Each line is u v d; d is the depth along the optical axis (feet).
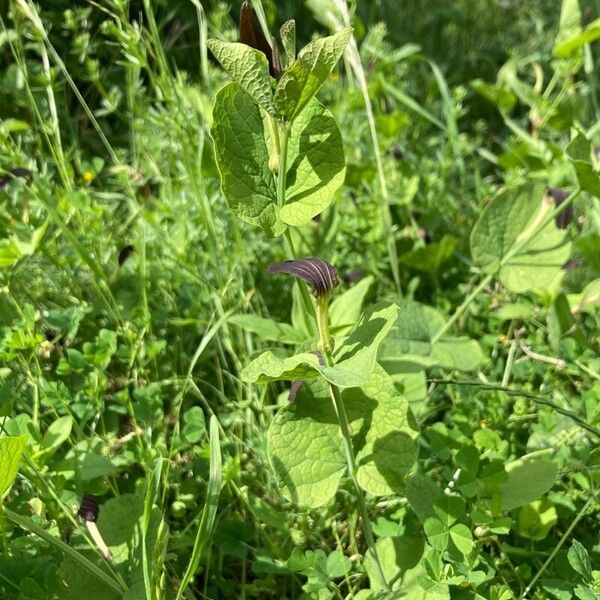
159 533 0.59
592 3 1.79
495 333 1.01
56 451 0.78
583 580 0.65
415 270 1.13
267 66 0.53
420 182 1.25
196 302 0.94
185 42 1.43
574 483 0.76
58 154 0.91
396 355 0.82
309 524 0.74
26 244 0.83
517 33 1.85
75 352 0.76
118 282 0.97
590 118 1.55
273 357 0.56
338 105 1.25
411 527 0.71
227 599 0.72
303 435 0.63
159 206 1.02
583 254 0.98
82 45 0.96
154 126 1.10
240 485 0.76
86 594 0.63
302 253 1.03
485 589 0.64
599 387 0.74
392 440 0.63
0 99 1.20
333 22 1.00
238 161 0.60
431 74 1.63
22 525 0.57
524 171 1.20
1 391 0.72
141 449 0.72
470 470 0.65
